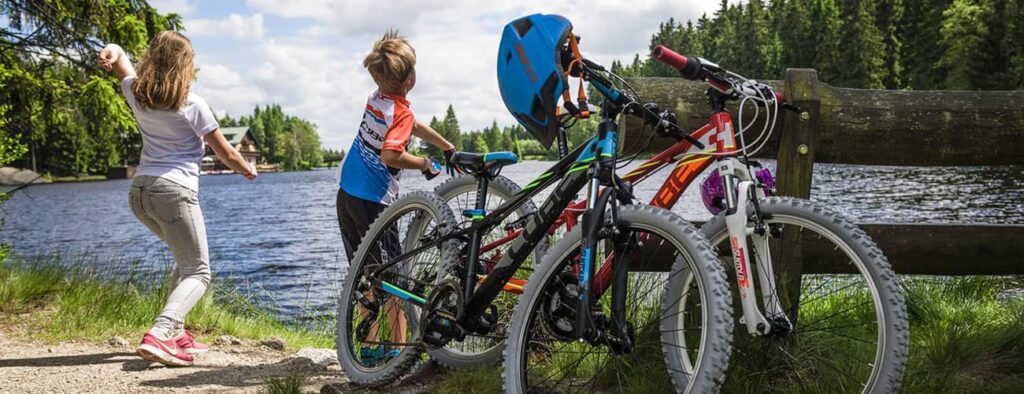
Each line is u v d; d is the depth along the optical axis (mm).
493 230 3336
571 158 2988
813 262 3158
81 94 11531
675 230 2566
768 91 2742
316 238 23828
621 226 2703
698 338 2715
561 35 2773
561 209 2975
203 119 3934
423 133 3916
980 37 58875
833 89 3305
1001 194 21734
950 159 3299
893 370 2350
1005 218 16391
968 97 3314
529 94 2834
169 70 3848
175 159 3979
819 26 84500
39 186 102688
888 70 80938
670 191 2914
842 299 2957
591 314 2686
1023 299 4367
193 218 4035
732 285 3145
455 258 3340
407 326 3715
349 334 3723
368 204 3879
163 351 3934
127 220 36406
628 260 2730
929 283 4773
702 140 2812
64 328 4992
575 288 2803
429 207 3512
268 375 3855
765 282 2607
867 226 3352
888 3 83125
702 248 2492
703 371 2396
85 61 11836
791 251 3105
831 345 2891
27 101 11422
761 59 93750
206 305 5863
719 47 113562
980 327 3619
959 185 25406
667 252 3281
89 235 28406
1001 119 3268
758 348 2949
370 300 3688
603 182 2797
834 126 3248
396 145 3590
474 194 3818
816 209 2531
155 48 3877
